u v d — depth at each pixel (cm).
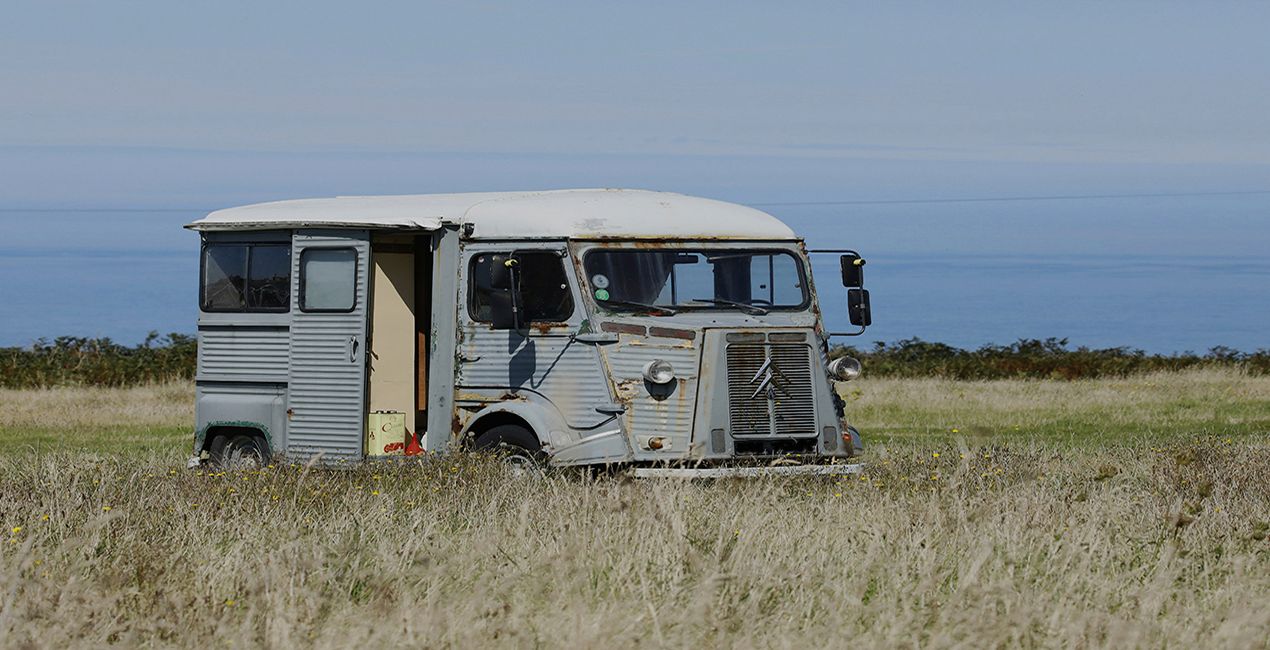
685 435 3244
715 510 2766
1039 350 9794
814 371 3344
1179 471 3353
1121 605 2067
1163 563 2242
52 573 2217
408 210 3600
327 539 2550
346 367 3562
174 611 1948
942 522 2569
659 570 2228
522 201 3472
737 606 1969
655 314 3312
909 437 5122
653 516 2491
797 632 1905
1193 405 6525
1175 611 2025
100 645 1827
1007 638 1845
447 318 3491
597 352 3281
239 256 3788
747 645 1769
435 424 3494
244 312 3759
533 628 1911
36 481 3081
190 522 2647
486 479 3070
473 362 3456
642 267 3344
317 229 3612
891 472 3225
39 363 8600
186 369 8488
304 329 3631
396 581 2148
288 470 3228
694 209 3466
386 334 3628
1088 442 4831
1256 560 2389
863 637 1864
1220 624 1952
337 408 3575
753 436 3272
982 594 1939
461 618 1881
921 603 2030
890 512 2673
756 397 3281
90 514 2677
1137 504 2862
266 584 2012
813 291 3450
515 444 3388
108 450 4653
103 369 8475
